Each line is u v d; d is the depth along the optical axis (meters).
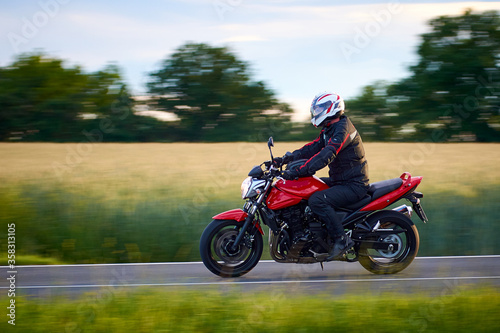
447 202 8.40
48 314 3.46
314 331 3.17
